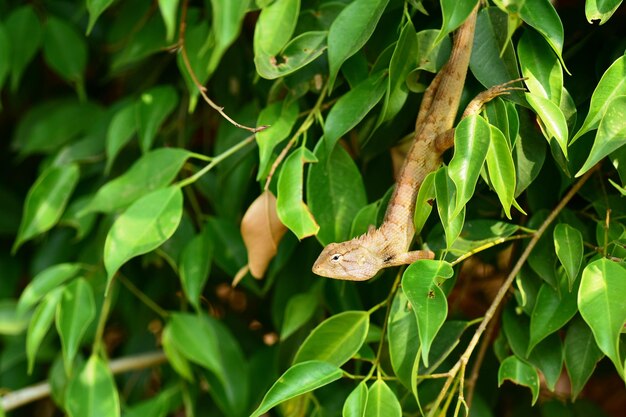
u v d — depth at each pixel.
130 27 0.88
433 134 0.73
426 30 0.73
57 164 0.88
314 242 0.82
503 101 0.71
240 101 0.85
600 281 0.69
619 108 0.69
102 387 0.82
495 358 0.81
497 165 0.69
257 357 0.87
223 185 0.84
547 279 0.73
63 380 0.88
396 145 0.79
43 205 0.85
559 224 0.72
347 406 0.71
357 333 0.74
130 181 0.79
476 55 0.72
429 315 0.68
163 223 0.76
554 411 0.80
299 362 0.74
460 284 0.87
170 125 0.89
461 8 0.69
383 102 0.75
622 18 0.77
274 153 0.77
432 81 0.74
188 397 0.87
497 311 0.77
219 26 0.70
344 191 0.75
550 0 0.73
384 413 0.72
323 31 0.75
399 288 0.74
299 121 0.78
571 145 0.72
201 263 0.82
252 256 0.77
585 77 0.75
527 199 0.76
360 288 0.81
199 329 0.84
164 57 0.89
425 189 0.71
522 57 0.72
